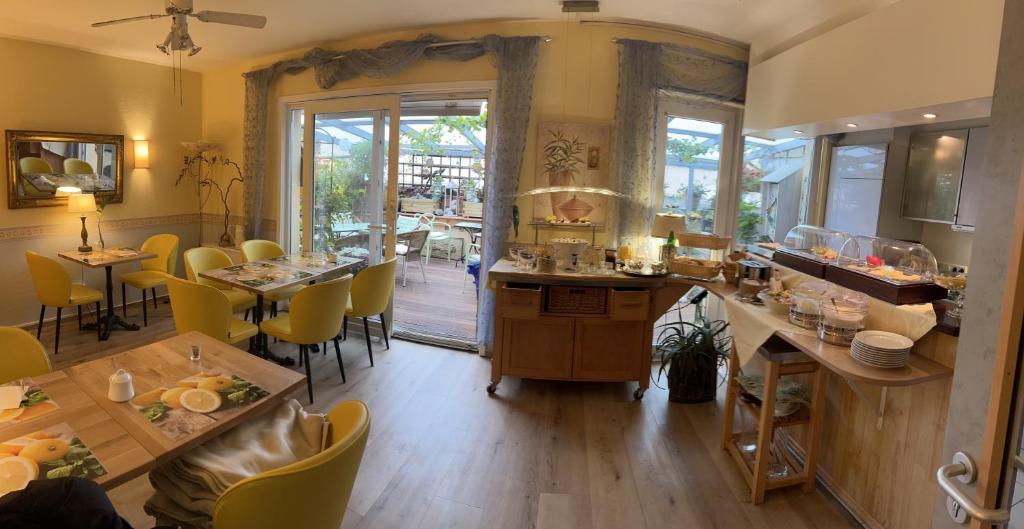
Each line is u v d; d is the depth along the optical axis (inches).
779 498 101.3
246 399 71.2
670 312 176.4
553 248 142.3
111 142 198.1
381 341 179.8
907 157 148.0
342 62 175.5
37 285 162.2
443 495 98.3
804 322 94.7
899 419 87.9
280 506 53.2
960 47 81.6
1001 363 37.2
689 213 167.8
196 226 230.5
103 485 53.1
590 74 154.3
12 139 173.3
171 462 65.3
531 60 152.3
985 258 39.3
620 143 151.8
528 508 95.7
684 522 93.5
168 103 214.5
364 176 182.9
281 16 152.0
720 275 140.6
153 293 204.4
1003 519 36.8
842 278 101.7
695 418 132.1
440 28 161.6
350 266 169.5
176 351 86.7
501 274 135.5
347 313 155.2
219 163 223.1
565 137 155.2
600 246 150.9
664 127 160.7
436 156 370.0
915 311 83.3
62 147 185.6
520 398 140.2
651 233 148.0
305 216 196.9
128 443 60.2
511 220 158.9
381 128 177.0
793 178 170.7
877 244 108.3
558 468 108.5
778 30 139.9
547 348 138.9
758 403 107.4
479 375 154.1
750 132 145.2
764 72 137.7
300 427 74.7
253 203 203.0
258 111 199.0
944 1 84.3
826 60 112.5
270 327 138.4
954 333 77.7
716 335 154.5
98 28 162.6
